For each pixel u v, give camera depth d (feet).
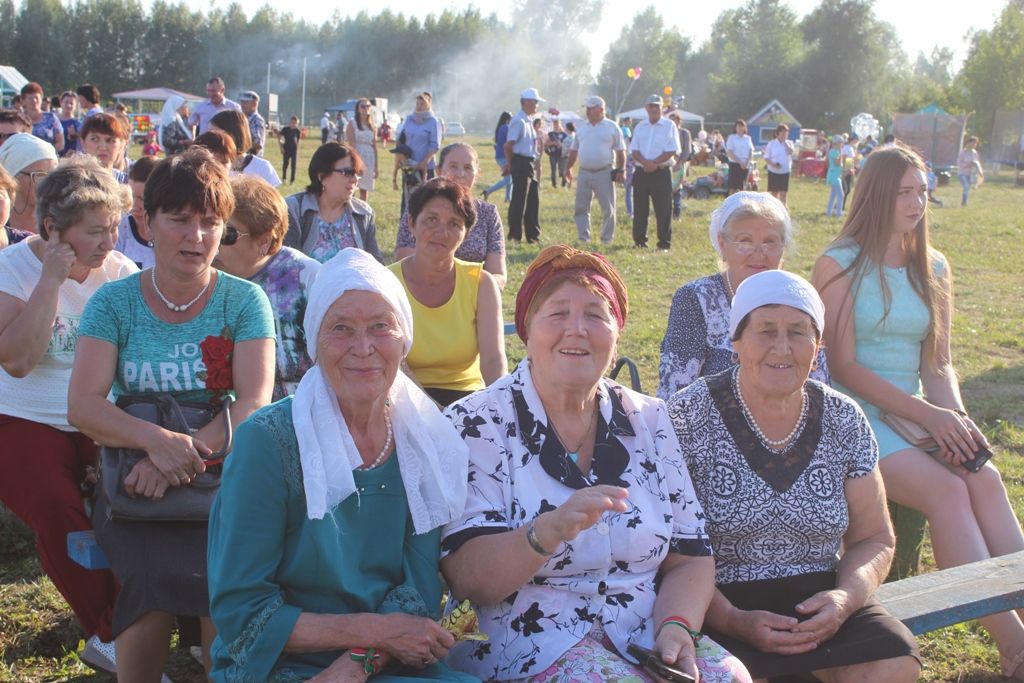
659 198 49.14
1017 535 13.19
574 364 9.06
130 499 10.11
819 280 14.49
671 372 13.53
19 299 12.60
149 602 10.01
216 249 11.03
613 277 9.47
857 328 14.29
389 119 225.97
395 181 76.23
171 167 10.65
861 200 14.25
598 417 9.61
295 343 13.80
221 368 11.05
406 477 8.75
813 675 10.42
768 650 9.49
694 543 9.55
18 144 17.85
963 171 97.14
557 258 9.36
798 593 10.25
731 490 10.19
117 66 345.51
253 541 8.17
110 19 343.05
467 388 15.90
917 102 243.40
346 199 20.18
